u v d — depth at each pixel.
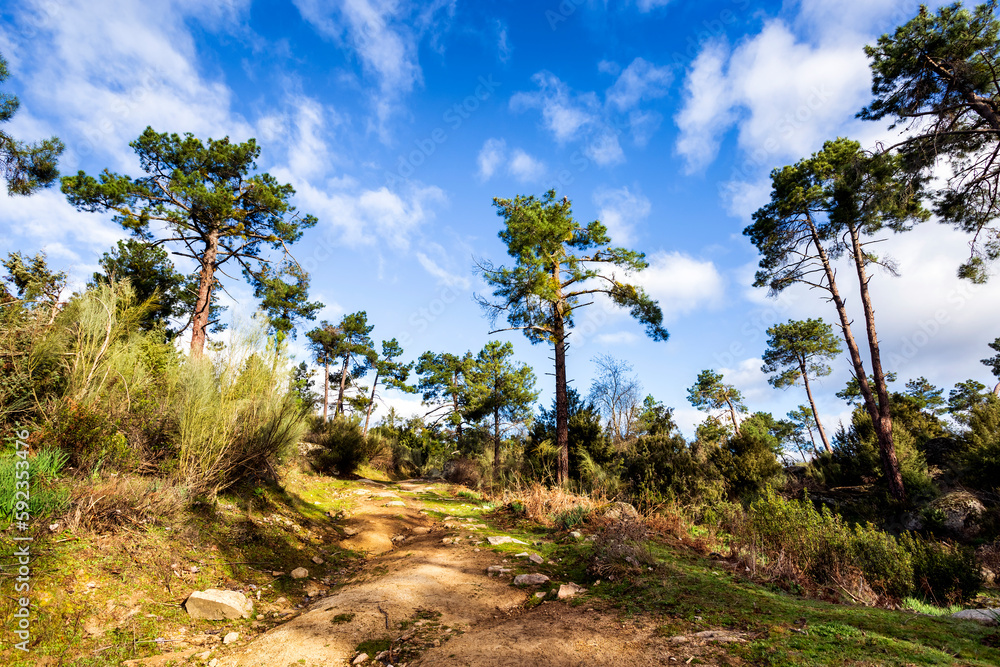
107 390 6.12
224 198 16.23
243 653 3.68
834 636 3.16
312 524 8.17
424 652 3.55
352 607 4.51
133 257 16.19
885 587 5.99
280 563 6.08
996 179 10.66
